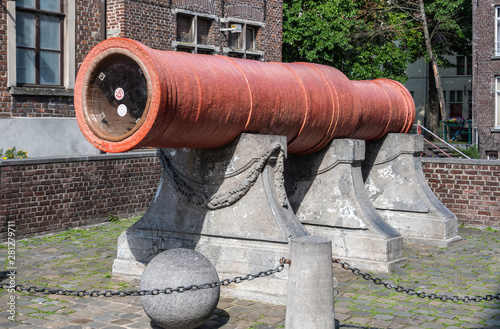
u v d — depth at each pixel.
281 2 21.44
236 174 6.56
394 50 28.89
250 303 6.16
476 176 10.99
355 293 6.60
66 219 9.93
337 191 7.99
